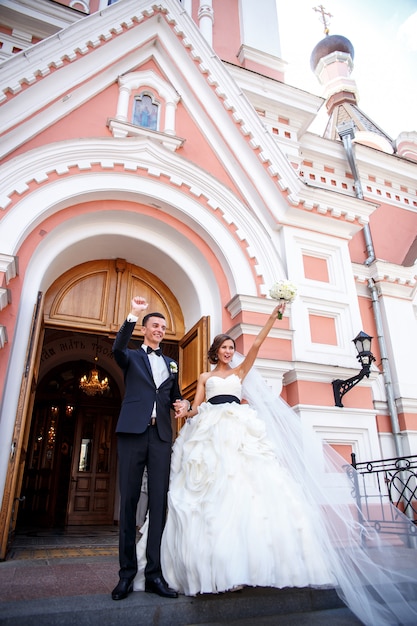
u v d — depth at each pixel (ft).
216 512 9.17
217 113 23.88
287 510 9.40
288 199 22.12
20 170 17.80
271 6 34.99
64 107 20.58
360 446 18.95
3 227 16.74
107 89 22.38
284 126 28.73
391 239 30.35
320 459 12.48
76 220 19.22
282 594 9.80
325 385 19.29
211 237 20.54
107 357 42.75
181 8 24.40
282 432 12.69
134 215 20.21
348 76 49.29
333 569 9.33
